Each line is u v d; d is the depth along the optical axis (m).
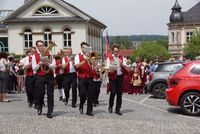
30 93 14.12
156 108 14.14
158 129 9.73
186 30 84.44
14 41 54.28
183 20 84.88
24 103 15.73
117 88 12.23
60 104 15.12
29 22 53.88
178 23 84.88
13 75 21.94
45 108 13.76
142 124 10.43
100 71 14.30
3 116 11.73
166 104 15.57
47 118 11.35
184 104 12.45
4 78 16.36
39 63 11.38
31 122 10.65
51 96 11.47
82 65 11.93
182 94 12.48
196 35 76.38
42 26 54.03
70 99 17.23
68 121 10.85
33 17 54.25
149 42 123.31
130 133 9.20
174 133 9.25
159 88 18.38
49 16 54.12
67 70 14.21
